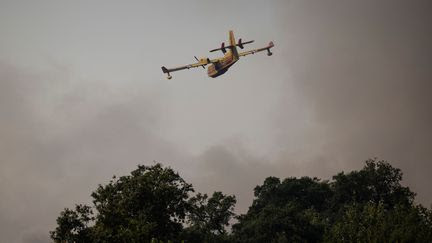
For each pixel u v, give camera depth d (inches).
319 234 3184.1
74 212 2390.5
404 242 1936.5
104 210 2341.3
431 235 1931.6
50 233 2352.4
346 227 2145.7
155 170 2497.5
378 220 2105.1
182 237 2524.6
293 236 3065.9
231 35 3727.9
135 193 2354.8
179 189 2495.1
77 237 2341.3
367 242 2026.3
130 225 2255.2
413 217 2032.5
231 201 3235.7
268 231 3164.4
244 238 3243.1
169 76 3897.6
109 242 2235.5
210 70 3971.5
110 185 2465.6
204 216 3176.7
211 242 3031.5
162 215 2358.5
